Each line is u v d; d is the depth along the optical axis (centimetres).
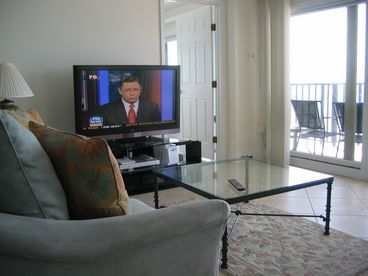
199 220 112
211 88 470
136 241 101
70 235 97
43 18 329
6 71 273
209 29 462
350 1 394
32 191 104
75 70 323
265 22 462
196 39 486
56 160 117
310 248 228
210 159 484
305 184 227
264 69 472
